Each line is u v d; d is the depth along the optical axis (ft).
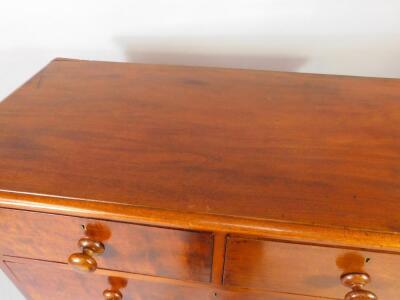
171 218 1.50
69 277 2.13
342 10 2.61
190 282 1.88
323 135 1.94
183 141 1.89
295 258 1.58
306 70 2.96
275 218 1.47
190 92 2.32
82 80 2.43
